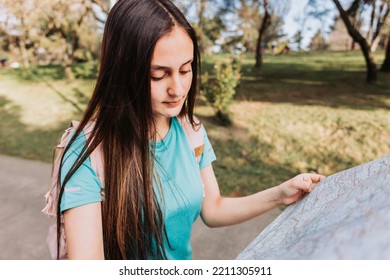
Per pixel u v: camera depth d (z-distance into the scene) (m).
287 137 4.27
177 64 0.71
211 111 5.19
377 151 3.76
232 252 2.31
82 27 7.48
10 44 9.20
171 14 0.71
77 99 6.77
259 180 3.41
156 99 0.74
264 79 7.38
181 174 0.86
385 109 4.76
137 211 0.78
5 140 4.98
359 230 0.43
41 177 3.64
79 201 0.74
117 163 0.76
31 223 2.75
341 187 0.67
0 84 8.55
